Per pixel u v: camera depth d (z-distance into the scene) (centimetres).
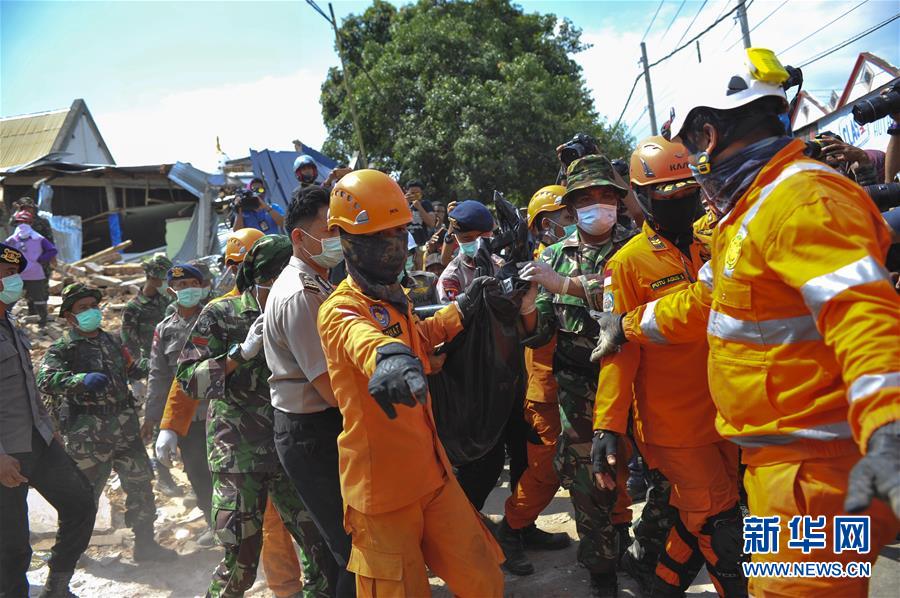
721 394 222
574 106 2498
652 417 318
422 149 2305
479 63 2458
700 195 319
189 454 528
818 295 175
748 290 205
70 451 502
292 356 321
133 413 526
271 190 1511
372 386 217
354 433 273
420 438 277
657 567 344
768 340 205
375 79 2470
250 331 362
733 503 314
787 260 187
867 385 158
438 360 340
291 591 420
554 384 414
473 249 475
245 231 550
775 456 210
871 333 162
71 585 477
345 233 283
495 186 2312
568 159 519
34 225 1224
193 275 542
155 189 2083
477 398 346
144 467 517
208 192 1919
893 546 386
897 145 442
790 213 189
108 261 1800
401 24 2634
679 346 307
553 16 2919
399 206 282
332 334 270
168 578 483
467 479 422
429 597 280
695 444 311
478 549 282
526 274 347
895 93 417
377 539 274
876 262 171
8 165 2612
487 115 2297
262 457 368
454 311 338
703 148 224
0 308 425
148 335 698
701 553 331
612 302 323
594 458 319
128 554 527
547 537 449
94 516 449
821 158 414
